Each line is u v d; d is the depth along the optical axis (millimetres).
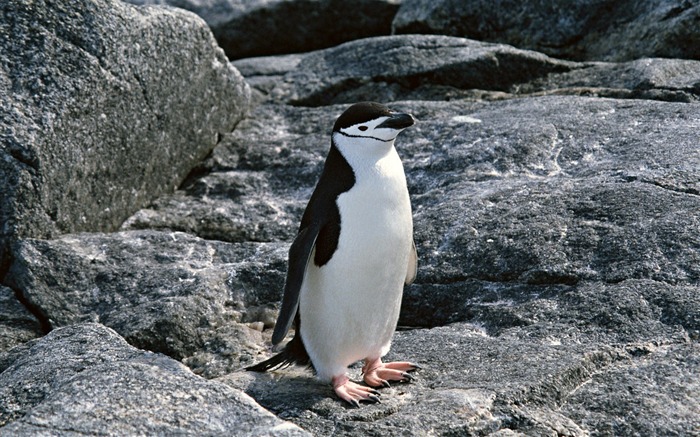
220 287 11609
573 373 8664
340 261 8586
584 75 17031
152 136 14453
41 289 11586
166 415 7625
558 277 10656
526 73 17453
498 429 7965
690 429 7895
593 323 9742
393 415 8156
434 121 15133
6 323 11188
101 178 13469
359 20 22922
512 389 8344
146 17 14289
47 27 13141
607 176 12328
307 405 8562
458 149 13984
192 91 15344
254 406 7805
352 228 8570
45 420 7531
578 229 11219
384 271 8688
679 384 8469
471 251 11375
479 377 8766
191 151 15531
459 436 7832
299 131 16422
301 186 14641
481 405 8109
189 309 11133
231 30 22766
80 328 9719
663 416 8047
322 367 9008
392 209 8664
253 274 11867
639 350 9164
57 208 12633
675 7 17828
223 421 7613
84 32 13352
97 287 11719
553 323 9883
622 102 14773
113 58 13562
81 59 13180
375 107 8820
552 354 9047
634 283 10148
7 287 11828
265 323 11555
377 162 8750
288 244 12617
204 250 12555
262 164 15344
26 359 9242
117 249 12445
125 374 8164
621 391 8438
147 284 11703
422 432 7801
